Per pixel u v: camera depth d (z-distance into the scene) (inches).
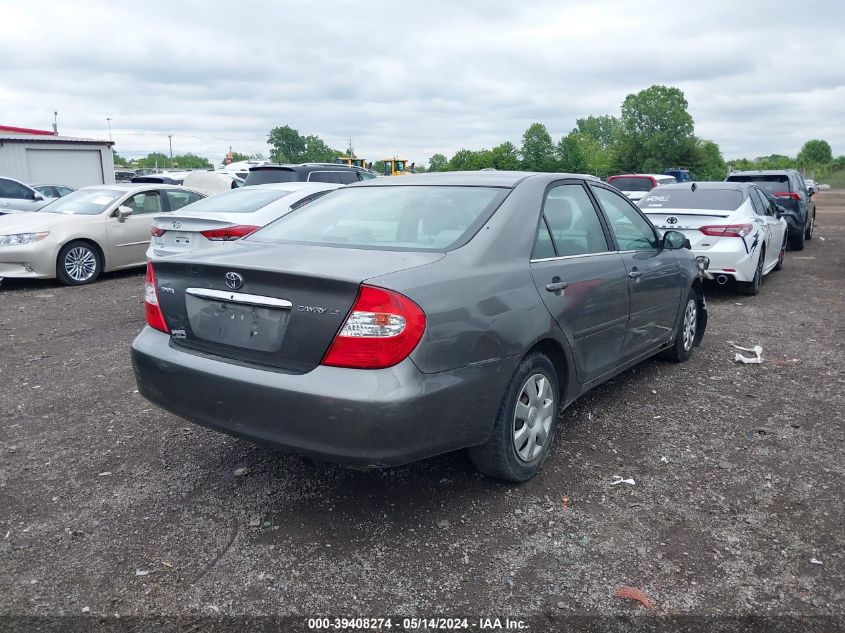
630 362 191.9
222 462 156.1
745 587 111.6
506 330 130.1
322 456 114.9
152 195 455.5
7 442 166.6
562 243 157.8
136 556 119.5
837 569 116.4
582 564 117.7
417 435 115.1
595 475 150.5
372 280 113.0
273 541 124.2
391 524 130.0
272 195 346.9
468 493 141.9
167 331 136.4
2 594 108.8
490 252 135.3
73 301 354.3
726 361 240.8
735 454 161.8
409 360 113.5
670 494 142.1
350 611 105.7
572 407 193.2
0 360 238.1
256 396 118.5
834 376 223.5
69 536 125.3
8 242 388.2
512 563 117.9
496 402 130.4
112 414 185.6
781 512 134.8
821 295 376.8
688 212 350.9
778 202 583.8
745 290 372.8
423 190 159.3
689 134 3029.0
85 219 416.5
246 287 122.4
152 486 144.6
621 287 173.9
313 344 115.1
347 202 164.6
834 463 157.0
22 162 1010.7
